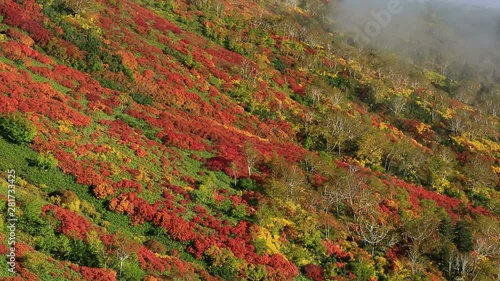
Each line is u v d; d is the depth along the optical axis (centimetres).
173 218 5797
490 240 6994
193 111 8488
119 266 4672
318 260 6066
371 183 7625
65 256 4656
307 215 6556
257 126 8838
